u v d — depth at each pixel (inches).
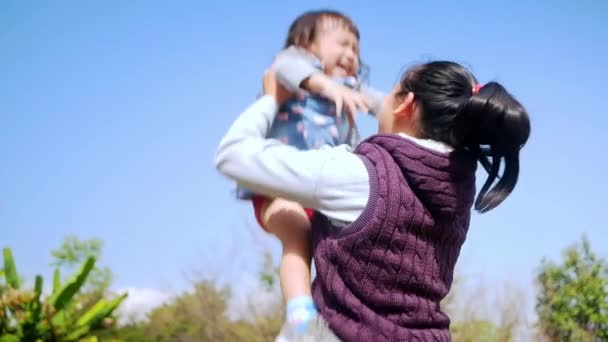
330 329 71.8
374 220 69.4
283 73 86.2
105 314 138.3
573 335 559.2
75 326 133.9
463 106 72.9
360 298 70.6
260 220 87.6
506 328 478.0
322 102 90.8
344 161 72.5
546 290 580.1
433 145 74.6
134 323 562.9
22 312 129.3
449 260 76.4
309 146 88.7
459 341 469.1
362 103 81.8
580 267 576.7
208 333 500.1
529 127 72.7
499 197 72.9
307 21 98.7
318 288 74.7
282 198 76.0
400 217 70.0
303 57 90.7
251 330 486.6
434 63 78.7
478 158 76.4
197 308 514.9
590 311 561.6
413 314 71.4
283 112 88.8
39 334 129.6
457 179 73.1
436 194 71.4
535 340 563.2
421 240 71.9
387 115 81.0
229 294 516.4
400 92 79.7
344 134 93.7
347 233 70.2
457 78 76.7
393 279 70.4
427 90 76.5
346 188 70.9
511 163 73.5
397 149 72.4
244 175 73.8
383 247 69.9
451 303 479.8
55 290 137.0
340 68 97.1
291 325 74.8
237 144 74.9
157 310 554.6
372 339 69.5
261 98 83.3
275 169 72.5
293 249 80.7
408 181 71.8
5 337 126.8
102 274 559.8
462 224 77.5
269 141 76.8
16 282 136.5
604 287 567.5
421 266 71.7
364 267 70.0
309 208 81.6
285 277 78.7
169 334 522.6
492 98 71.6
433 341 72.5
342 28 98.4
